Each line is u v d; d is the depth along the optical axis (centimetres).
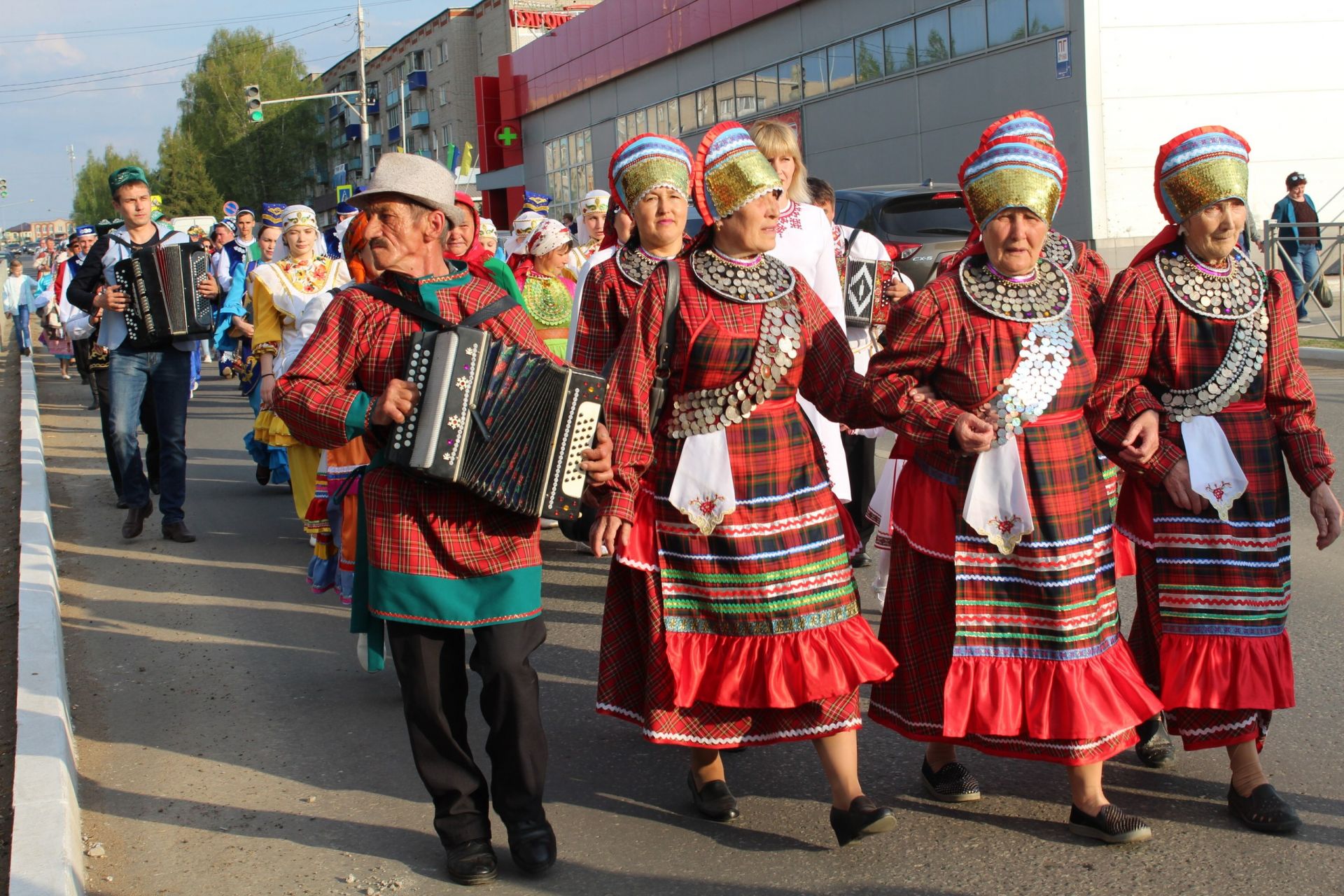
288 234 684
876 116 2391
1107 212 1886
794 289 381
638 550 376
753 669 367
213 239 1383
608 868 371
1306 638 536
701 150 369
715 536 366
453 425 328
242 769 454
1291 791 399
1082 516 363
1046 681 361
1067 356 363
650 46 3356
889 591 389
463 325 347
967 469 365
